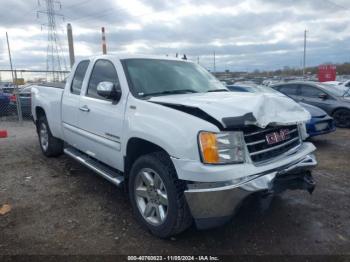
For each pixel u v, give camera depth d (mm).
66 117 5102
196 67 4883
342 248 3203
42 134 6402
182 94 3863
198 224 2947
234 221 3707
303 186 3453
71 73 5145
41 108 6184
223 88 4559
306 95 10883
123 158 3750
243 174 2818
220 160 2814
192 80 4375
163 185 3215
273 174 2975
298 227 3604
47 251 3100
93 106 4254
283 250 3160
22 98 12875
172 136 2988
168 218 3145
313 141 8289
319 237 3402
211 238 3355
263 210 3082
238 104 3107
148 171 3395
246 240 3332
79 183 4922
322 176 5352
